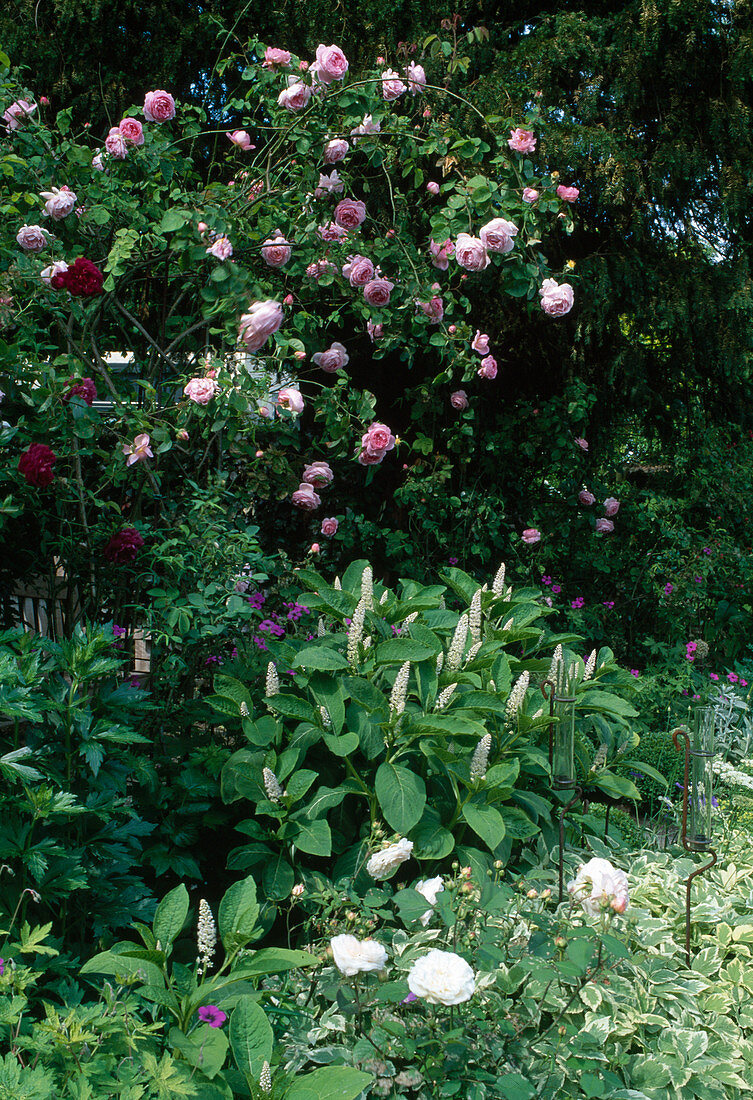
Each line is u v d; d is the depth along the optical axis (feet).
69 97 18.15
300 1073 7.19
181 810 9.71
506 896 7.64
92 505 12.85
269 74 13.46
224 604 11.84
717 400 23.25
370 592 10.93
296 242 13.55
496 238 13.23
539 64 18.34
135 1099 5.26
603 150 18.04
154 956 6.49
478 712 10.53
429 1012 7.01
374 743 10.11
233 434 12.09
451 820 10.12
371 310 14.64
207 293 11.96
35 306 11.96
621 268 19.25
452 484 20.24
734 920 9.66
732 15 19.03
